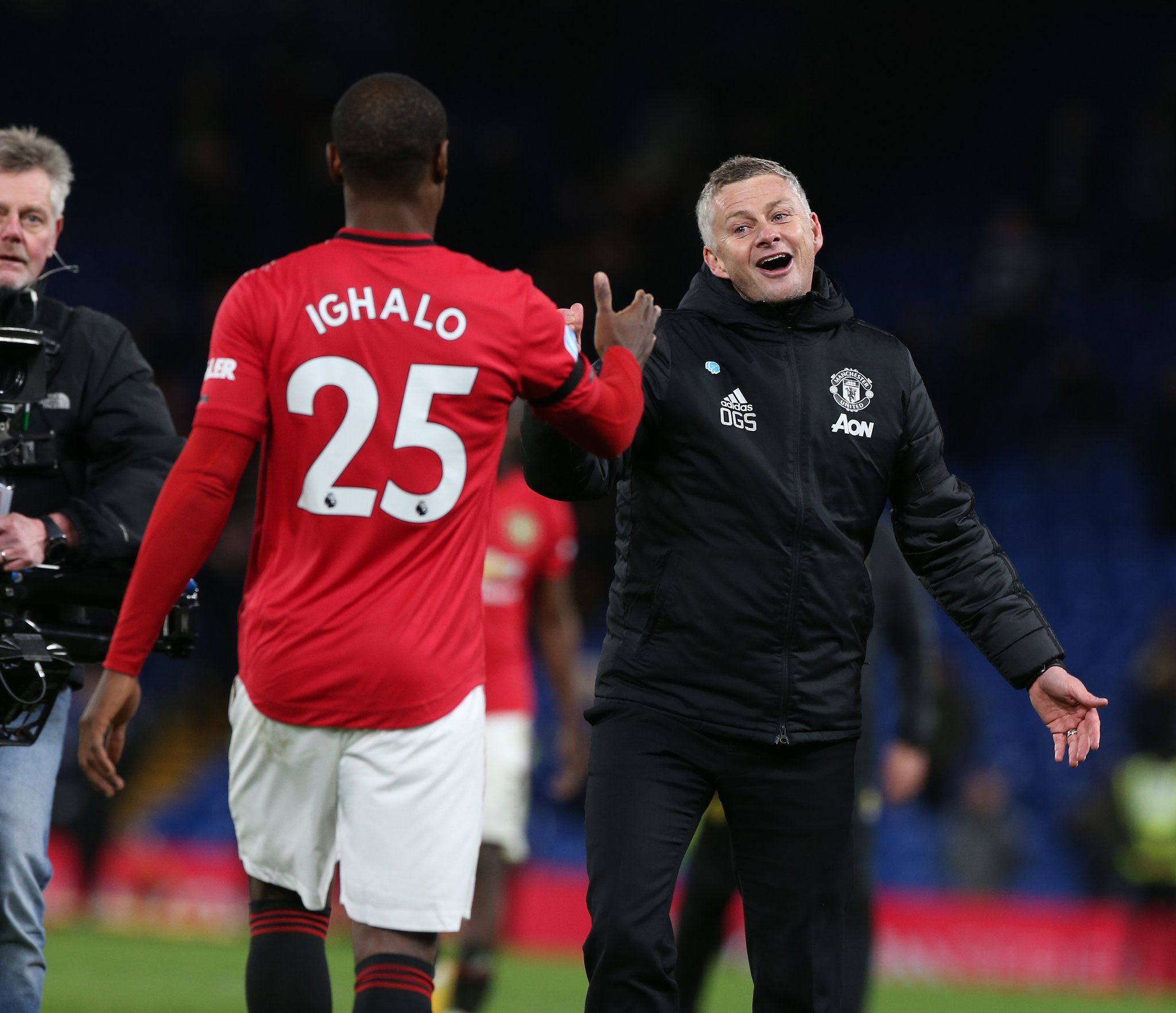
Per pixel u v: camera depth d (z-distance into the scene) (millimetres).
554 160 84438
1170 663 47125
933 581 15406
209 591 61438
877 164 85375
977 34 85438
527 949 50062
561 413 12781
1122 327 75375
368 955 12062
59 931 41719
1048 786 60812
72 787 49031
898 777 22844
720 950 20797
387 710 11992
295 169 77875
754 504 14461
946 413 70875
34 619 14562
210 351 12383
